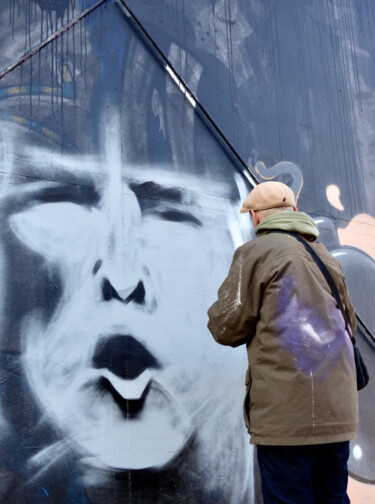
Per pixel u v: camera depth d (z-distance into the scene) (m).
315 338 2.21
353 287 3.91
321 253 2.44
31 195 2.61
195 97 3.30
